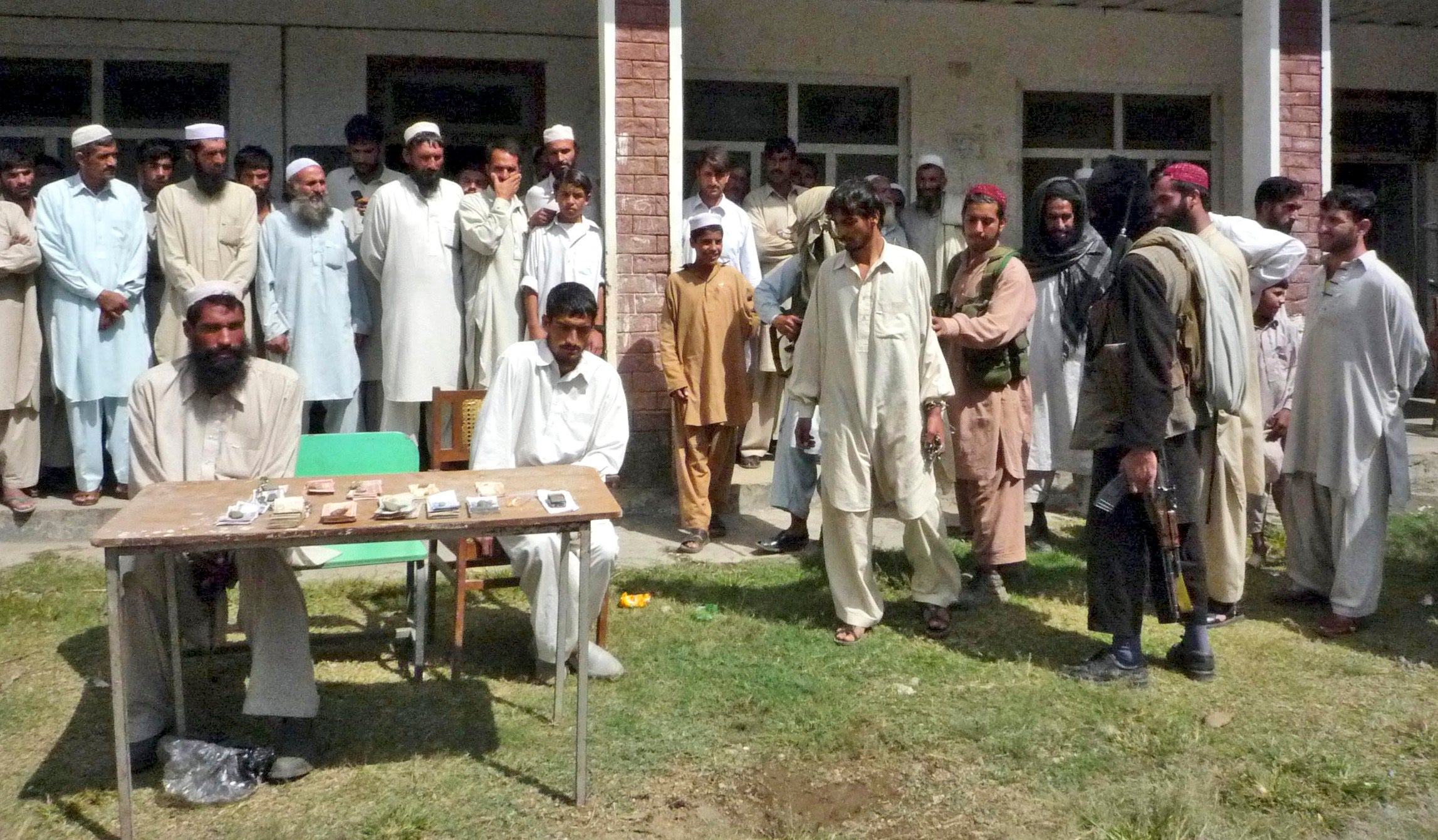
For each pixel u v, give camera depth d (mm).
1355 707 4199
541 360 4543
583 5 8695
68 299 6188
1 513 6184
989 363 5035
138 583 3654
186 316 3885
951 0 9102
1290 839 3379
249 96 8297
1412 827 3434
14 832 3344
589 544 3447
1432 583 5656
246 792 3555
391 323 6391
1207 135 9719
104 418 6480
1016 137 9305
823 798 3598
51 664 4523
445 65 8625
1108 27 9352
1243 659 4629
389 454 4566
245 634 3867
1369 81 9914
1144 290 4098
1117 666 4363
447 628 4914
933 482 4805
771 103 9047
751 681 4359
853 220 4598
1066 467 5922
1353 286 4883
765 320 5906
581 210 6484
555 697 4121
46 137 8172
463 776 3670
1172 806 3467
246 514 3238
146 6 8125
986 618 5051
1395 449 4879
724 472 6328
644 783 3654
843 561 4805
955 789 3646
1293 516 5262
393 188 6410
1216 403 4273
